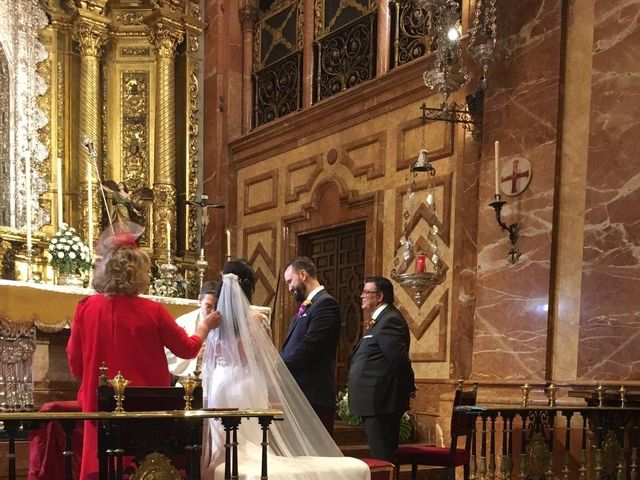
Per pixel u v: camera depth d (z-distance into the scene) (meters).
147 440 2.96
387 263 7.83
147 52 10.23
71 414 2.71
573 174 5.71
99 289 3.40
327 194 8.77
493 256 6.18
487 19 6.19
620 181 5.29
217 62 10.38
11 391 5.13
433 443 6.93
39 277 8.99
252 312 3.80
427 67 7.36
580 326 5.39
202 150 10.49
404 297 7.58
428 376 7.18
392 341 4.84
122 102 10.15
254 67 10.41
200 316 4.20
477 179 6.55
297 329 4.55
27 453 5.00
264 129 9.63
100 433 2.95
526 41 6.11
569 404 5.30
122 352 3.31
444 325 7.05
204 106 10.51
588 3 5.74
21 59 9.23
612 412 4.55
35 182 9.23
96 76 9.80
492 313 6.10
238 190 10.22
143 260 3.45
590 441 4.52
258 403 3.57
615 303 5.20
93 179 9.55
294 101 9.60
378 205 7.95
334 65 9.05
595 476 4.44
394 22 8.27
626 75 5.34
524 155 6.02
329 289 8.87
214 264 10.10
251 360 3.65
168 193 9.98
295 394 3.83
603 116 5.45
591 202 5.45
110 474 2.92
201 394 3.21
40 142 9.46
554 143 5.79
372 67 8.42
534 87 6.00
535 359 5.68
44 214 9.27
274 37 10.10
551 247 5.71
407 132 7.72
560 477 5.31
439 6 6.12
